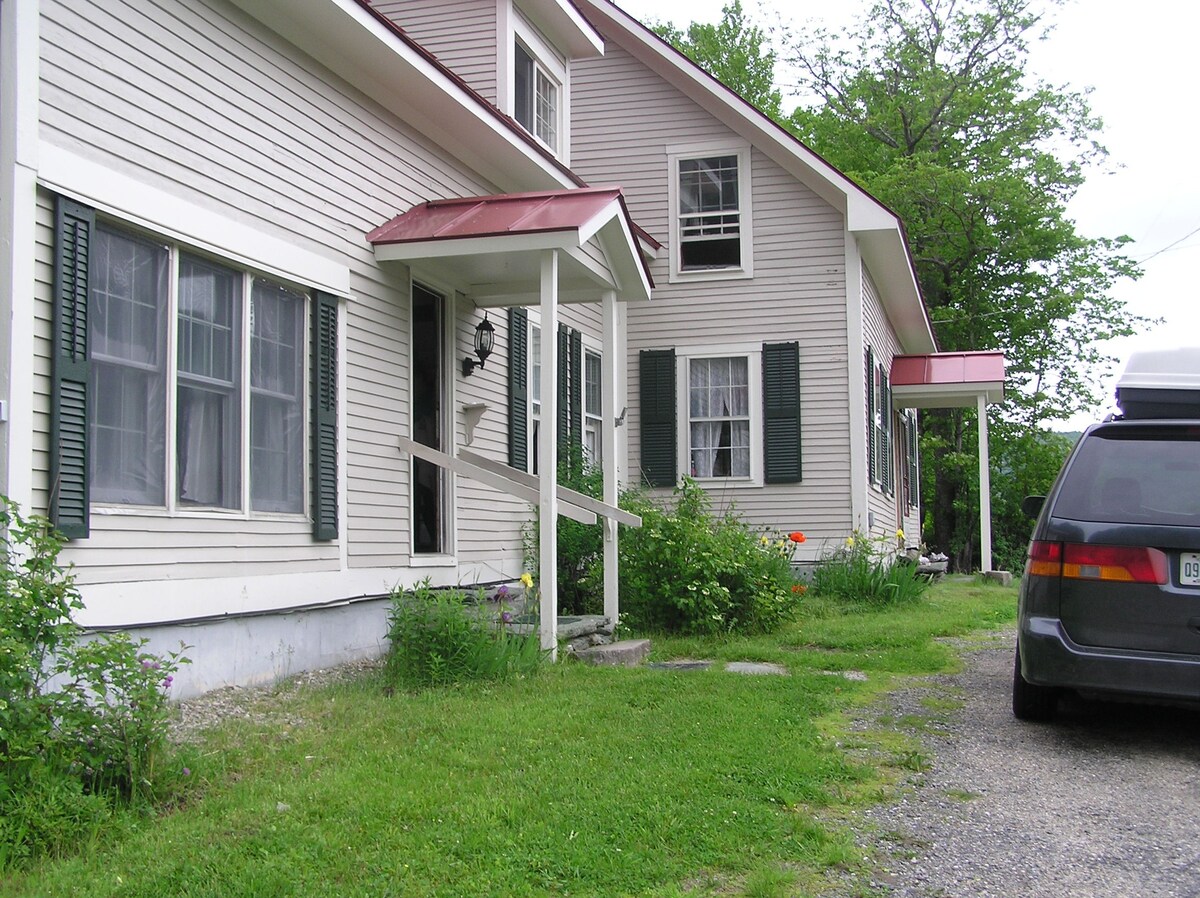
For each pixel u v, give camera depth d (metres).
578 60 15.91
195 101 6.52
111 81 5.84
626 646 8.57
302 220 7.59
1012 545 33.53
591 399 13.94
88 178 5.62
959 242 29.84
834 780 5.06
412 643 7.33
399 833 4.16
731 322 15.13
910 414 23.58
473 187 10.41
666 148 15.55
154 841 4.00
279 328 7.38
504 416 11.00
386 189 8.78
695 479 15.08
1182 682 5.45
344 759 5.14
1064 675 5.66
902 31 30.55
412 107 9.17
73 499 5.40
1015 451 32.62
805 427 14.78
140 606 5.91
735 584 10.16
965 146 30.52
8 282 5.14
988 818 4.58
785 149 14.69
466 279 9.76
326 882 3.68
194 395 6.51
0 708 3.90
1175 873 3.99
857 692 7.21
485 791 4.67
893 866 4.02
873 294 16.73
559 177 11.27
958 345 30.95
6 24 5.24
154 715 4.50
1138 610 5.57
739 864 3.96
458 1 11.27
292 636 7.32
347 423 8.04
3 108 5.22
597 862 3.91
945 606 12.84
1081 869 4.02
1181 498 5.66
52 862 3.78
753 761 5.18
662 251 15.41
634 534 10.32
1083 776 5.24
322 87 7.92
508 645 7.59
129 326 5.98
